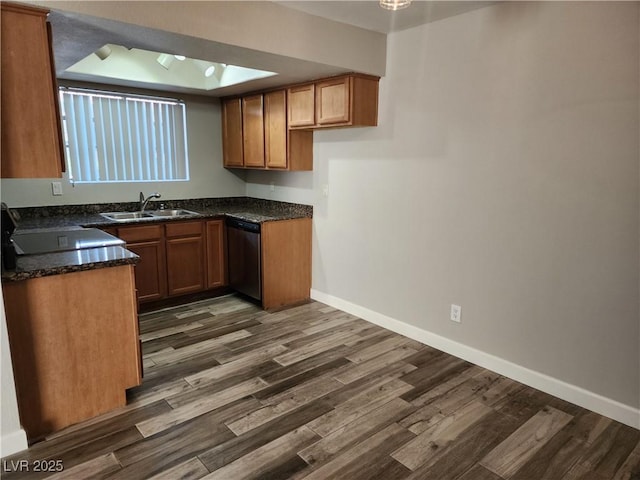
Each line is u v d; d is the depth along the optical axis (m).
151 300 3.95
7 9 1.88
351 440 2.16
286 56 2.74
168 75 3.99
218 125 4.83
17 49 1.93
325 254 4.14
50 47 2.06
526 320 2.67
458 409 2.43
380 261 3.59
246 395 2.56
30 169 2.03
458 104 2.86
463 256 2.97
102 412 2.35
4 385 1.97
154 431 2.21
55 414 2.20
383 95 3.35
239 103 4.49
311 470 1.95
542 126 2.46
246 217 4.05
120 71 3.71
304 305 4.17
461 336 3.06
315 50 2.86
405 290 3.42
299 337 3.41
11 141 1.97
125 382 2.41
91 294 2.23
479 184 2.81
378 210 3.54
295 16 2.73
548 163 2.46
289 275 4.18
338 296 4.06
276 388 2.64
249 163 4.50
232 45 2.51
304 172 4.24
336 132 3.82
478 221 2.85
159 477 1.89
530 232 2.59
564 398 2.53
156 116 4.38
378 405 2.46
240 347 3.21
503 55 2.59
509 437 2.19
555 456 2.05
